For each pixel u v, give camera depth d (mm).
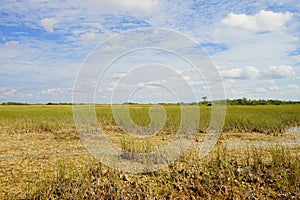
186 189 5609
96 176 6156
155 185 5746
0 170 6770
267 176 6109
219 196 5332
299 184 5629
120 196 5246
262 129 13977
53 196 5242
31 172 6613
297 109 23625
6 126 14898
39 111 23172
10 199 4973
